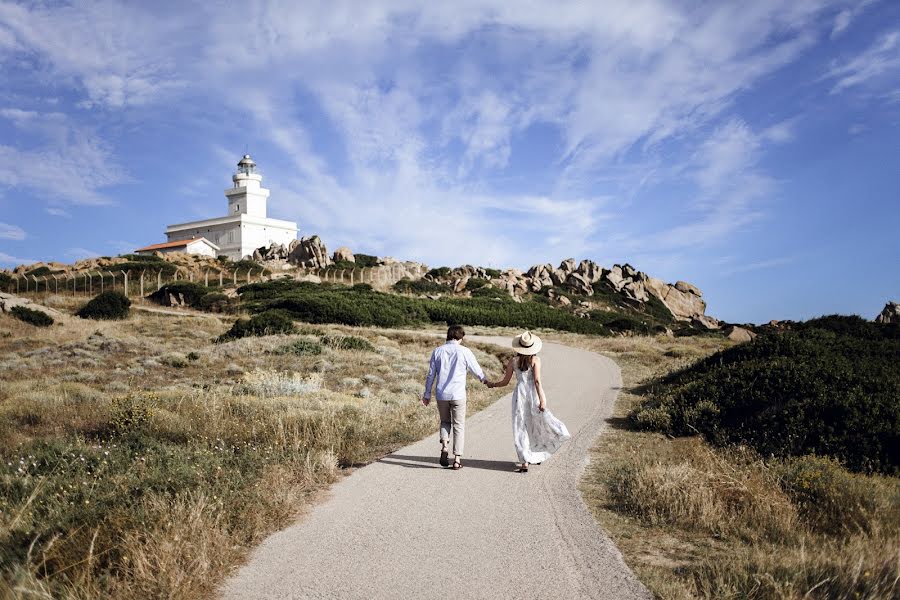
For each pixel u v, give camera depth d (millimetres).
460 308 52906
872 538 5043
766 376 10781
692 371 15656
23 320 38344
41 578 4035
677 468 6715
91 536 4590
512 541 4965
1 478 6723
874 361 12406
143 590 3908
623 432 10266
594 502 6164
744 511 5695
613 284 82562
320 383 17266
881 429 8250
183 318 43562
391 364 21969
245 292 59531
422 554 4676
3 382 17859
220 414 10977
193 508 5059
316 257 78500
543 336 40750
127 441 9195
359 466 7824
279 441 8859
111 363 23812
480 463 7832
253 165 113625
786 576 3961
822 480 6266
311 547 4852
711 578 4215
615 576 4270
